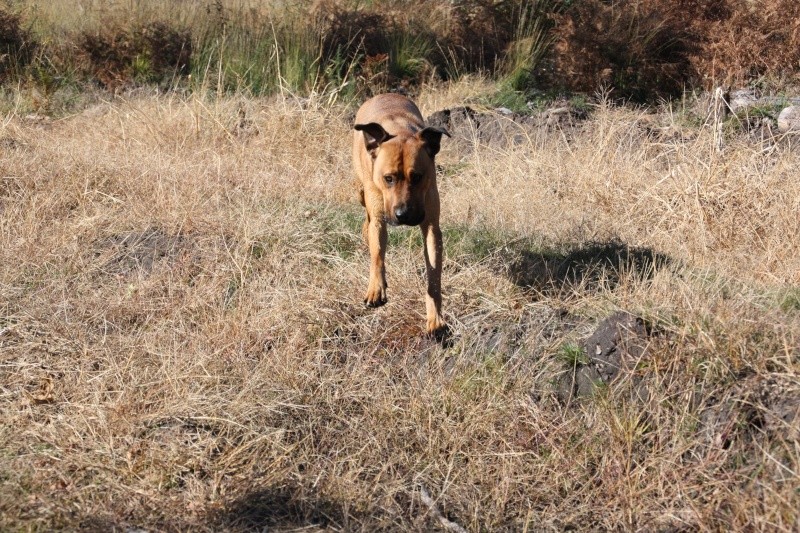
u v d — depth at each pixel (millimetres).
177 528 4875
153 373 6109
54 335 6445
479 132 12000
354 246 7633
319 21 15570
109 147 10844
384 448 5602
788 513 4508
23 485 5121
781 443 4922
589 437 5434
